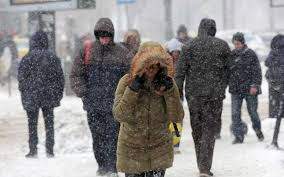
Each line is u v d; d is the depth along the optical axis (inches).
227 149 982.4
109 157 783.1
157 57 548.1
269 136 1119.6
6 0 1531.7
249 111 1069.8
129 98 553.3
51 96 936.3
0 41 2267.5
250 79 1056.8
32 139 948.0
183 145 1048.2
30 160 922.1
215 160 881.5
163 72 558.3
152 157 582.6
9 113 1526.8
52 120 951.0
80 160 916.0
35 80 931.3
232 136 1142.3
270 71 1138.7
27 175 812.6
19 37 3319.4
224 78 779.4
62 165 876.6
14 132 1235.2
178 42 1055.6
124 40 959.6
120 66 773.9
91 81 779.4
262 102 1759.4
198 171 815.1
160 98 572.7
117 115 564.1
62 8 1446.9
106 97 774.5
